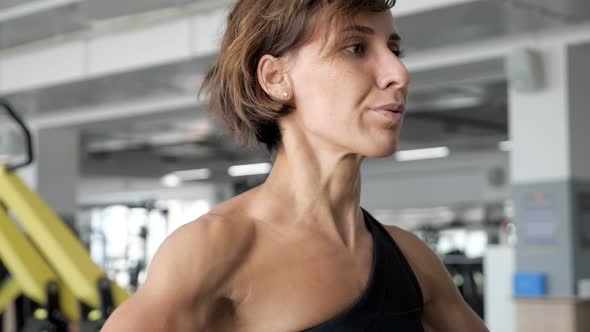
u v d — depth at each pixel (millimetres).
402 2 6375
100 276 3818
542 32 7238
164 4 7395
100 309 3771
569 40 7133
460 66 7836
